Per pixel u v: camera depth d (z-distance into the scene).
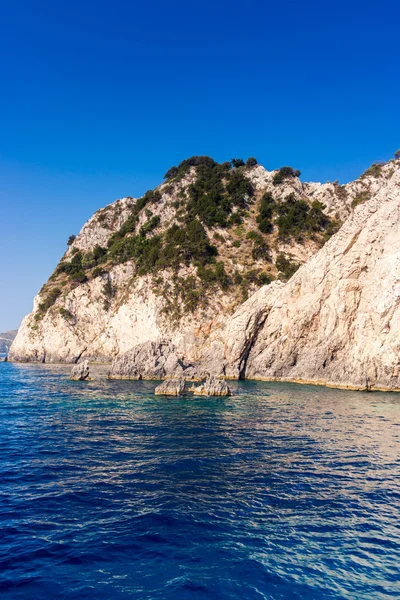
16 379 62.78
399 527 12.96
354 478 17.19
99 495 15.38
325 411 33.69
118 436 24.78
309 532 12.59
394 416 31.28
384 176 112.50
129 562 10.98
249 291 84.38
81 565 10.84
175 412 33.53
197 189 117.44
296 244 96.19
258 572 10.55
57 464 19.11
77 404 38.03
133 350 65.75
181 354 79.44
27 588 9.83
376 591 9.81
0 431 26.17
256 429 26.73
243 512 13.93
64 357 104.19
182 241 99.31
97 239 136.75
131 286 96.69
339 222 102.44
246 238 100.81
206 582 10.12
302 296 60.00
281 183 116.50
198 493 15.55
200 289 86.38
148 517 13.55
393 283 47.16
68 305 108.38
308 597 9.57
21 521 13.27
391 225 50.41
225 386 44.44
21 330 116.00
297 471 18.05
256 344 65.00
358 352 49.97
